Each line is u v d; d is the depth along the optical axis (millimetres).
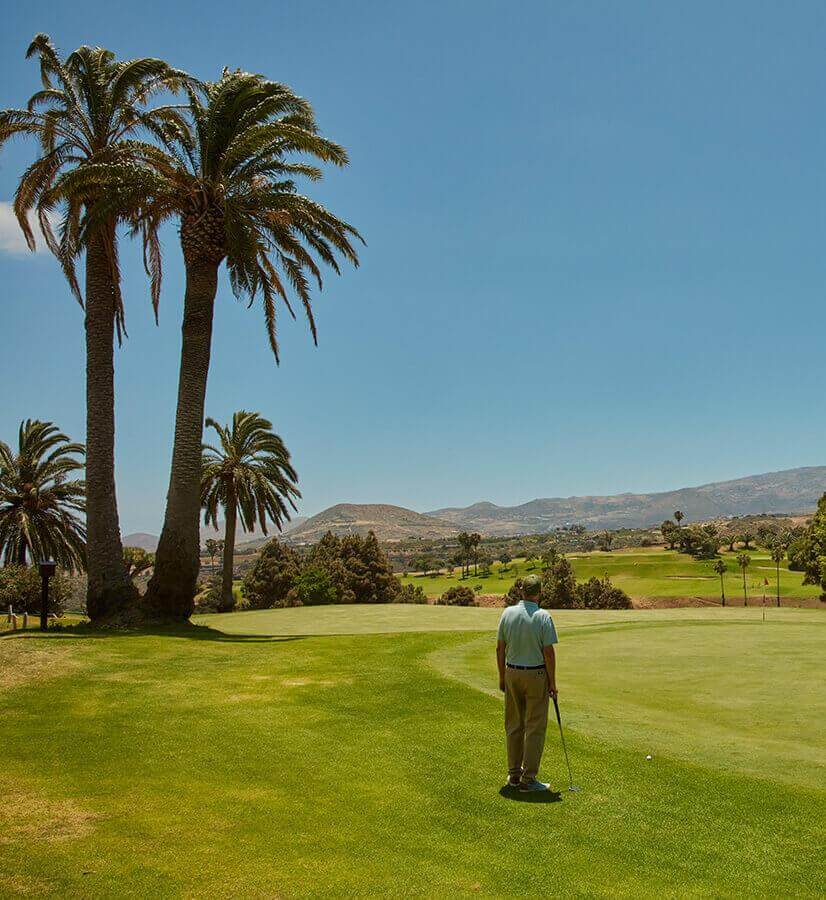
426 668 13359
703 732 8938
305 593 67312
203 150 22672
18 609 47188
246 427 49438
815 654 15297
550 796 6871
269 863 5332
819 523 55750
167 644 16609
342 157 21812
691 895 5031
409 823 6234
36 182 22688
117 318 24484
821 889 5141
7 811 6191
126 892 4770
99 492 22328
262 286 25078
